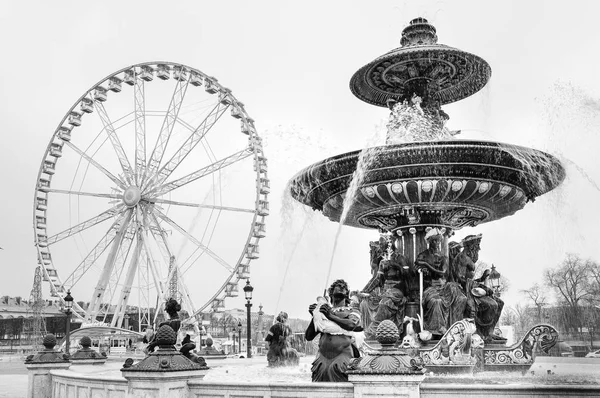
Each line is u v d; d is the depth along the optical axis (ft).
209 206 143.84
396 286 40.22
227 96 147.33
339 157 40.22
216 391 23.67
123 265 149.38
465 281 40.22
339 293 28.96
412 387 20.29
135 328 179.73
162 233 147.95
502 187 39.14
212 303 141.49
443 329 37.40
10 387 66.18
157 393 23.17
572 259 122.72
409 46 43.86
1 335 303.48
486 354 34.91
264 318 192.34
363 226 49.57
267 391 22.71
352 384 21.38
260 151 144.66
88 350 46.16
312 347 51.26
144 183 148.87
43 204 158.10
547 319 124.47
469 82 47.52
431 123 43.93
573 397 20.33
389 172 38.63
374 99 50.80
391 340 21.21
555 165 39.58
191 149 149.89
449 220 42.73
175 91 151.53
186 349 27.50
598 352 77.05
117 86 156.87
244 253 141.59
